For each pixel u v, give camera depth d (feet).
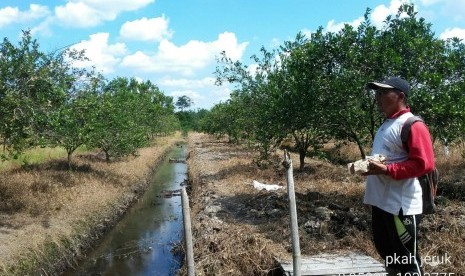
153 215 46.80
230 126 95.96
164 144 129.70
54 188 43.16
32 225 33.30
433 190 10.82
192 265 12.07
